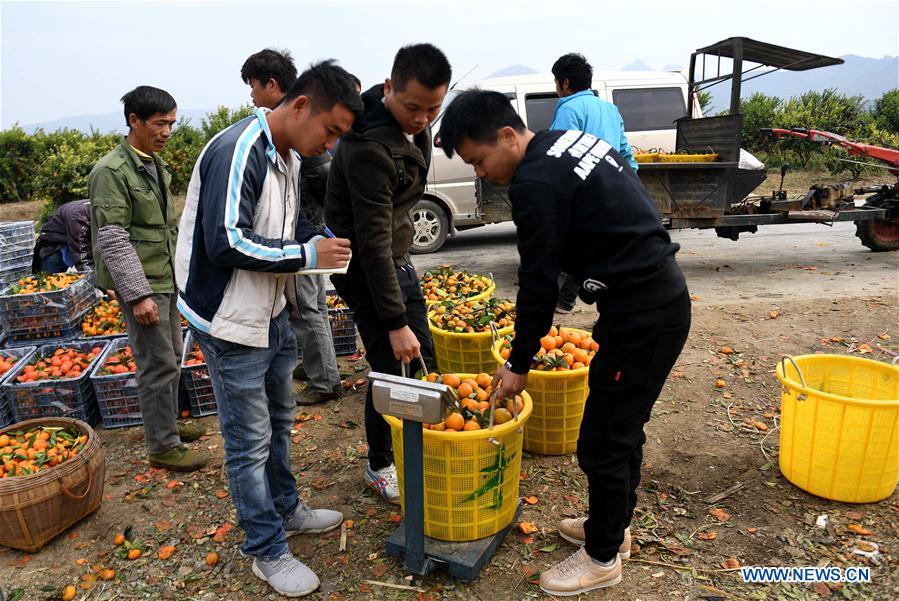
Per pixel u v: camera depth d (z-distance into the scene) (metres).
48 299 4.64
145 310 3.12
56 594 2.63
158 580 2.69
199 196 2.17
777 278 7.19
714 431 3.72
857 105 17.47
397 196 2.69
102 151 13.66
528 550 2.76
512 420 2.59
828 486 2.95
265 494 2.48
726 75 7.80
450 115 2.17
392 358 2.89
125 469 3.57
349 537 2.90
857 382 3.24
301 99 2.09
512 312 4.25
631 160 5.08
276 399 2.66
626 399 2.20
